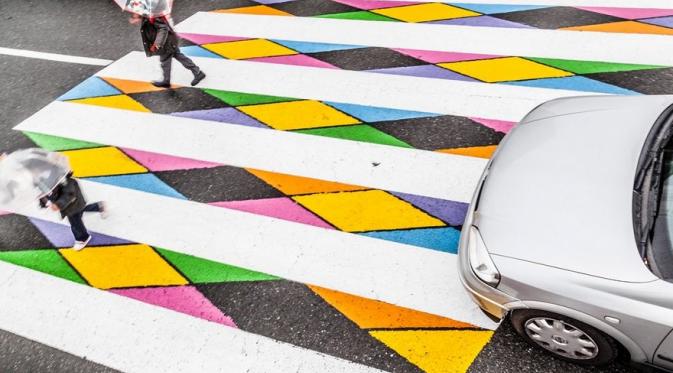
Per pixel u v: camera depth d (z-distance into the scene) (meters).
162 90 6.99
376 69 6.88
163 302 4.43
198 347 4.08
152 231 5.08
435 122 5.90
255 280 4.51
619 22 7.11
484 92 6.22
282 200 5.22
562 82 6.18
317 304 4.26
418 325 4.02
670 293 2.89
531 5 7.81
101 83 7.26
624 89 5.93
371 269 4.46
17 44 8.38
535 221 3.41
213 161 5.79
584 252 3.17
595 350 3.37
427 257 4.49
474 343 3.86
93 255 4.92
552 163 3.73
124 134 6.32
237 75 7.09
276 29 8.05
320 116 6.22
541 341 3.58
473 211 3.78
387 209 4.97
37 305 4.55
